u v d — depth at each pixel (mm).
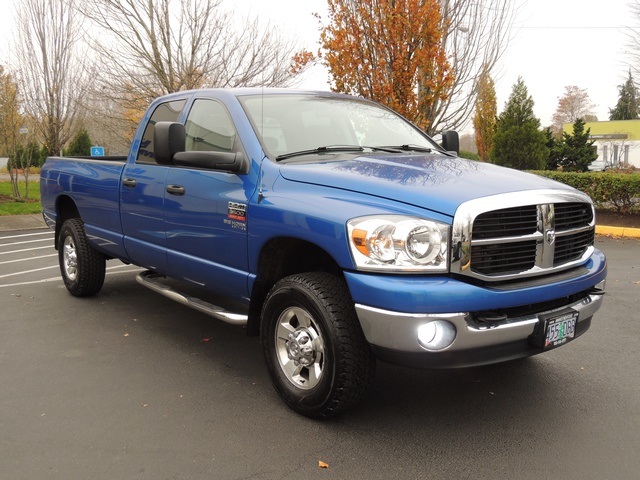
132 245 5281
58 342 5070
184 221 4500
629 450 3215
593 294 3750
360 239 3158
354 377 3328
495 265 3229
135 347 4941
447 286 3037
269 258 3881
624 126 45094
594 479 2934
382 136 4727
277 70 17344
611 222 12727
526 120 21891
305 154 4117
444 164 3932
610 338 5121
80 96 18938
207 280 4434
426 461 3113
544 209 3359
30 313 5973
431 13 11094
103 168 5699
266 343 3811
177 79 16859
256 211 3793
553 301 3512
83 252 6230
